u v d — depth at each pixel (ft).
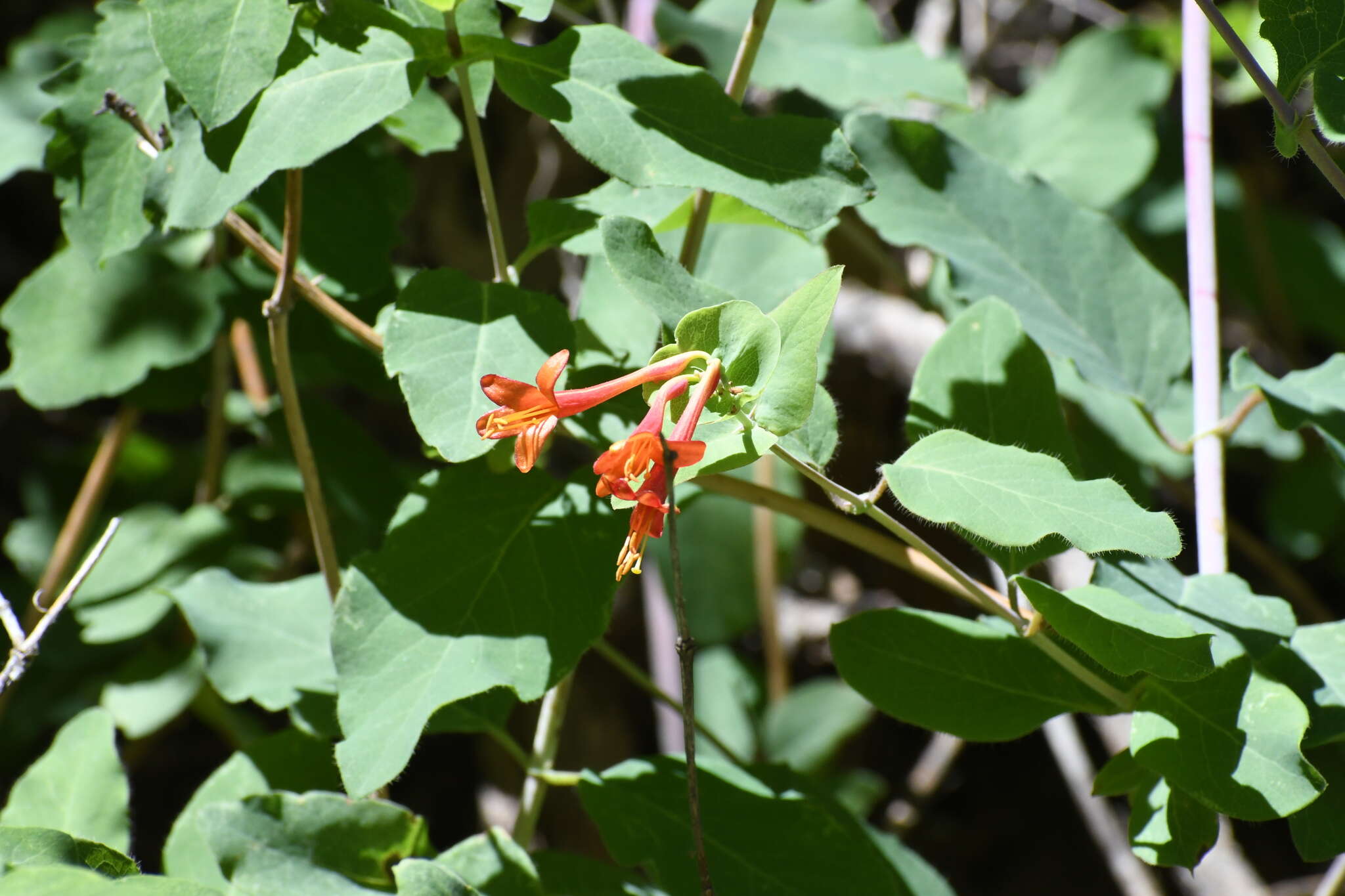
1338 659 2.88
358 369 3.30
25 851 2.76
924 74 3.47
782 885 2.92
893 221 3.11
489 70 2.92
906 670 2.91
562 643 2.84
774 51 3.52
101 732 3.04
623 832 2.95
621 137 2.79
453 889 2.83
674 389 2.71
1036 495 2.72
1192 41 3.15
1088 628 2.77
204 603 3.08
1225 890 3.44
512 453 2.89
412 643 2.84
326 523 3.02
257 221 3.06
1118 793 2.90
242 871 2.92
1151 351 3.10
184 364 3.42
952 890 3.09
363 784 2.78
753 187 2.78
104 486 3.44
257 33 2.74
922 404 2.93
